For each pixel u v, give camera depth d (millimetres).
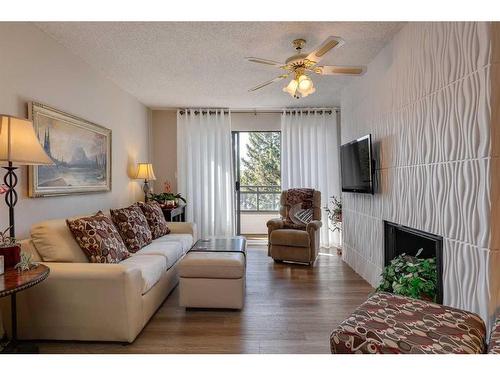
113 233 2822
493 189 1774
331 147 5699
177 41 2941
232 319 2654
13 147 1859
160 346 2205
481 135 1830
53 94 2855
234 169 6000
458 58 2012
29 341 2221
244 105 5512
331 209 5668
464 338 1445
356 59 3426
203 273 2805
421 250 2576
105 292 2182
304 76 2721
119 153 4355
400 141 2807
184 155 5742
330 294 3248
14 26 2391
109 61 3420
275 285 3539
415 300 1847
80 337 2211
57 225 2486
